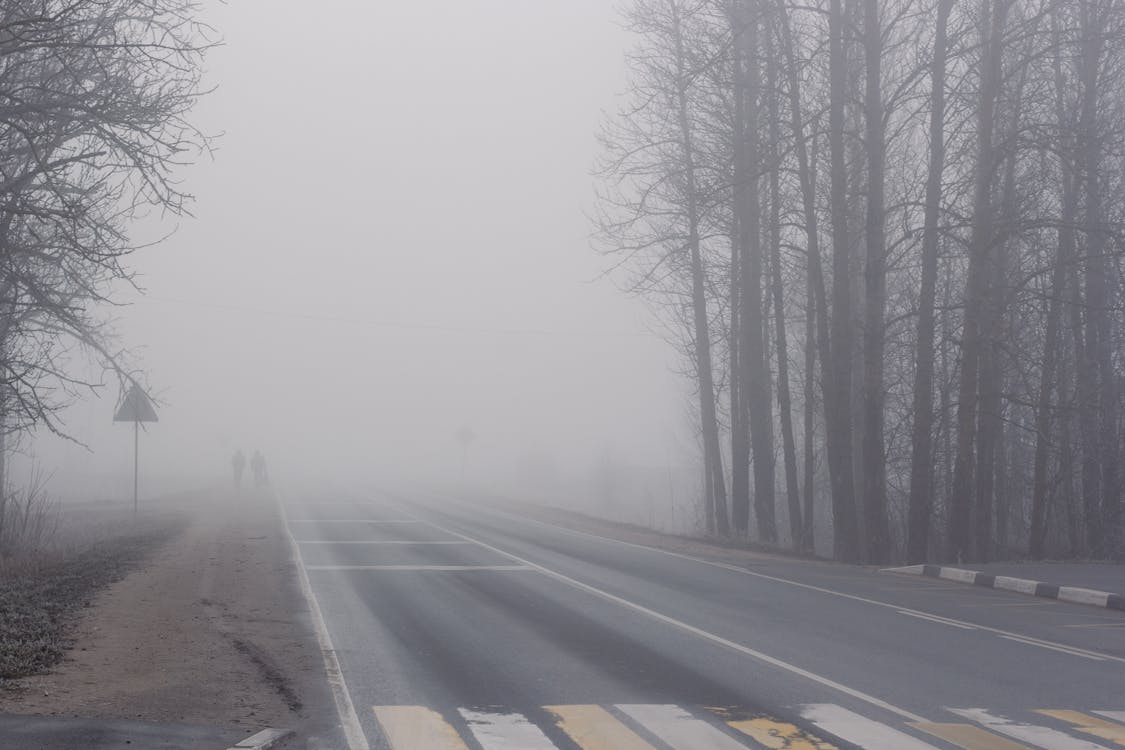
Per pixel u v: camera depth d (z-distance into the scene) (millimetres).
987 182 30344
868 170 30906
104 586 20047
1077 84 36344
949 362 42844
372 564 25875
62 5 18641
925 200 33375
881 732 10414
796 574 25203
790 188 40344
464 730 10453
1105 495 36562
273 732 10117
